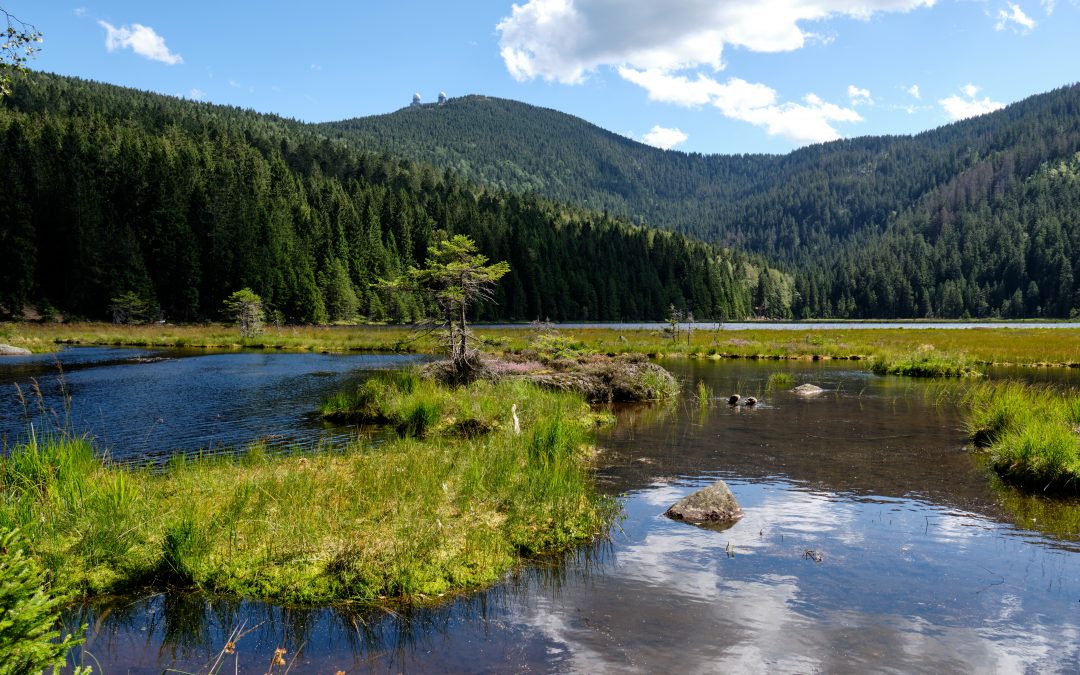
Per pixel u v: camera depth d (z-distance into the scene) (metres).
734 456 10.34
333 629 4.60
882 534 6.60
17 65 9.33
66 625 4.60
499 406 13.52
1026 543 6.31
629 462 9.95
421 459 8.98
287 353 35.41
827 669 3.99
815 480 8.81
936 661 4.09
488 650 4.26
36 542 5.52
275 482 7.59
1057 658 4.15
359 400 14.54
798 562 5.85
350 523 6.40
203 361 29.16
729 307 143.88
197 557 5.46
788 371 25.75
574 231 143.62
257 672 3.99
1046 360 28.12
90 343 40.78
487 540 6.14
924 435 11.96
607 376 17.80
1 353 31.64
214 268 76.94
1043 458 8.47
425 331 19.09
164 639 4.43
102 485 6.97
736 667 4.01
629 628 4.56
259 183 102.06
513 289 107.31
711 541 6.44
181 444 11.25
